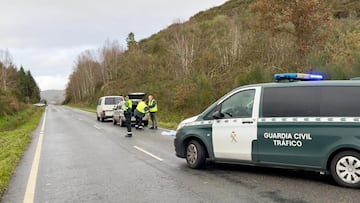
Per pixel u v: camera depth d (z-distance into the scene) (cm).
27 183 742
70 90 14112
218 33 5841
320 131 666
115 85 6819
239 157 772
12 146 1297
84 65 10994
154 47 7231
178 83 4106
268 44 3922
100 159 1014
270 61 3534
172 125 2052
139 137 1559
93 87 9631
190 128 853
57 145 1354
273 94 737
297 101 704
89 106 8038
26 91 13338
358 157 636
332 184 673
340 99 662
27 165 950
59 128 2188
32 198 631
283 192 627
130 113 1592
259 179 727
